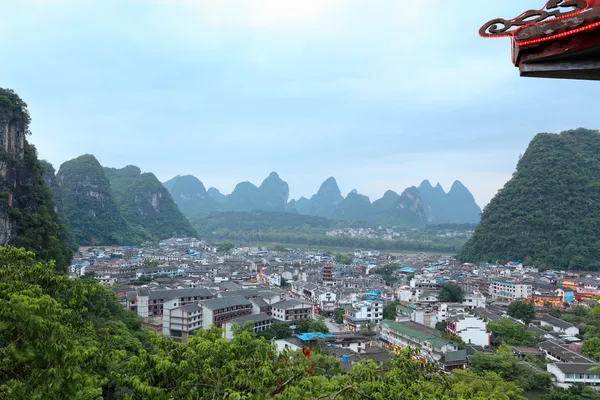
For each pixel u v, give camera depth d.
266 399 19.56
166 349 20.39
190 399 17.81
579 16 10.73
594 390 65.81
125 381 17.84
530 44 11.66
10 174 93.12
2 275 20.48
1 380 17.06
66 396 16.28
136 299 111.44
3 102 93.75
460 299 125.94
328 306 126.81
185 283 143.00
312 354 64.31
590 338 84.31
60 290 22.69
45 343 16.02
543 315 112.56
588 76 12.09
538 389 68.06
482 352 78.19
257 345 22.52
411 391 22.02
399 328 90.19
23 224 90.69
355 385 21.27
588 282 150.38
